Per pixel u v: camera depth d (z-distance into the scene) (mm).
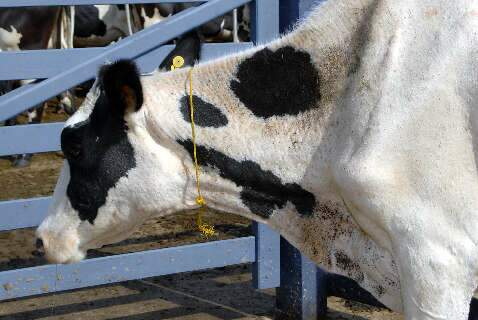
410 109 2883
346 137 3047
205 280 5410
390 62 2939
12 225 4164
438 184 2861
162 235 6371
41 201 4211
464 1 2895
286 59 3184
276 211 3318
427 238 2887
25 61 4195
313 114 3154
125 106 3162
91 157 3279
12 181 7867
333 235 3289
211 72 3262
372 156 2926
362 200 2988
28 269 4207
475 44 2818
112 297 5105
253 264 4648
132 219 3363
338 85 3100
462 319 2895
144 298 5086
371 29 3014
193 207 3361
